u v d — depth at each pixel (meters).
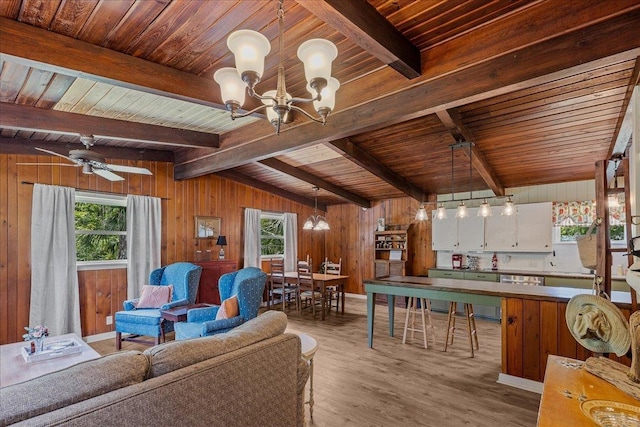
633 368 1.37
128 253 4.88
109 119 3.63
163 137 4.06
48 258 4.11
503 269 5.96
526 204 5.60
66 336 3.27
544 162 4.72
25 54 2.02
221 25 2.10
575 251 5.43
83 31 2.13
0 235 3.87
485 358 3.85
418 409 2.71
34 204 4.04
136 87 2.48
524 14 2.11
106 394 1.18
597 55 1.90
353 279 8.10
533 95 3.05
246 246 6.55
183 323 3.66
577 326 1.67
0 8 1.89
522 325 3.13
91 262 4.62
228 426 1.53
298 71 2.75
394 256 7.23
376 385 3.14
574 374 1.53
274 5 1.92
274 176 6.47
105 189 4.74
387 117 2.84
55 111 3.31
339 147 4.25
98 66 2.28
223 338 1.66
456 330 5.05
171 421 1.31
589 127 3.63
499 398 2.89
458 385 3.15
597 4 1.88
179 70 2.65
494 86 2.27
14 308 3.93
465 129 3.70
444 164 5.09
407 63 2.38
